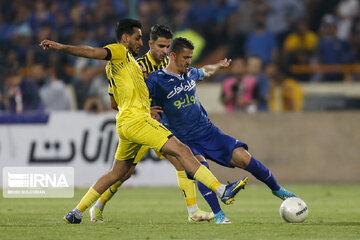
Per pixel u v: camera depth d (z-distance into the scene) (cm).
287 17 6794
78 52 2338
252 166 2617
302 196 4219
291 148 5303
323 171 5266
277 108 5741
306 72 6016
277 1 6806
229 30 6788
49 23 7138
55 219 2886
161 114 2700
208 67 2781
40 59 6450
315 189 4759
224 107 5834
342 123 5266
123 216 3070
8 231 2323
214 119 5362
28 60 6512
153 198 4188
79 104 5909
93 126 5172
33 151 5191
